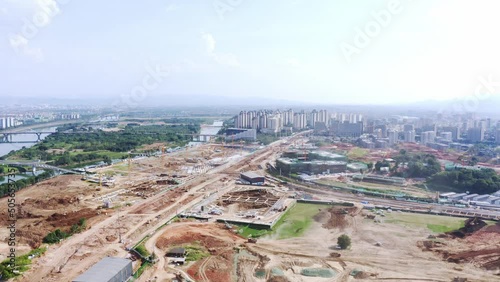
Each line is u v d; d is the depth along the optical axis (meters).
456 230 120.00
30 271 89.94
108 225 123.94
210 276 89.25
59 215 132.88
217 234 117.38
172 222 128.88
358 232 119.44
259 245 108.69
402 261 97.81
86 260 96.69
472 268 93.75
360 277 89.31
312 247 107.25
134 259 98.38
